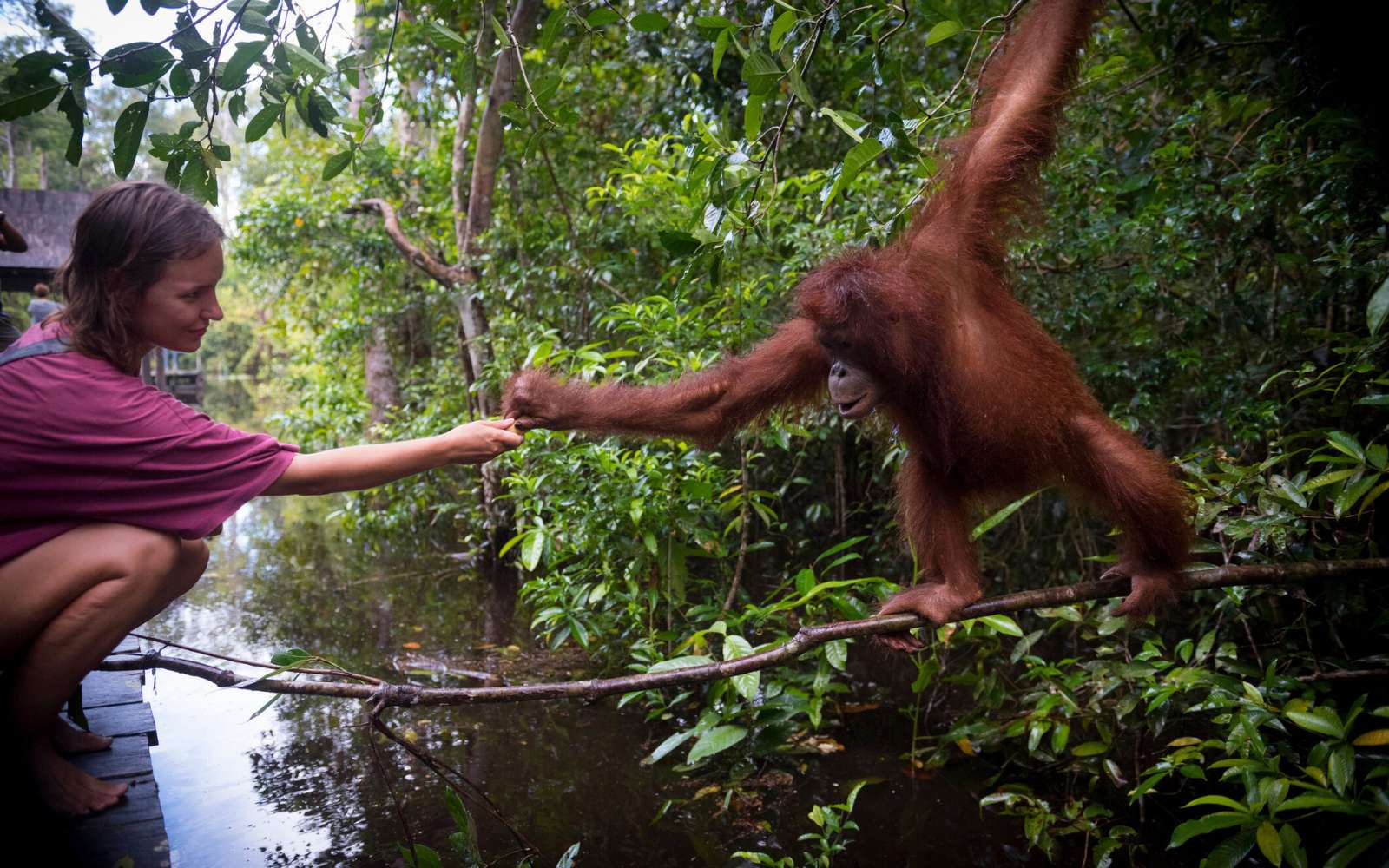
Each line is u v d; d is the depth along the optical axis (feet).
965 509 10.37
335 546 28.68
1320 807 7.77
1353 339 11.18
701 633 12.90
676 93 23.39
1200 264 16.78
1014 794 11.07
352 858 10.36
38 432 7.52
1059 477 9.91
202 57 7.88
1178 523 9.36
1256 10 14.75
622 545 15.16
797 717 14.21
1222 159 16.31
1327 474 9.59
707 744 11.73
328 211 32.45
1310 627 13.39
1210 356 16.39
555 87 8.88
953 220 9.35
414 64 26.12
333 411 31.81
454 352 32.22
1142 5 18.15
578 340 22.56
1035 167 9.53
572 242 22.63
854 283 8.69
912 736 13.66
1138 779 11.81
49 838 8.13
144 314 7.96
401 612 20.63
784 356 10.50
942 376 9.01
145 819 8.47
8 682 8.01
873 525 20.94
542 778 12.49
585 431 10.14
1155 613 9.64
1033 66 9.60
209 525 8.08
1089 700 13.11
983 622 12.85
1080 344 17.15
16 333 13.37
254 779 12.42
